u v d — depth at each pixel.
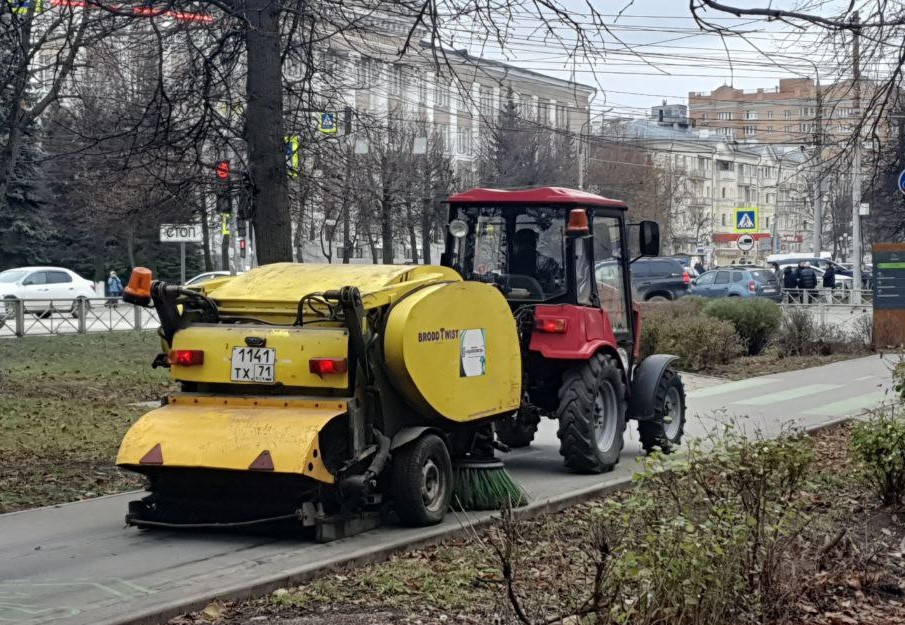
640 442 12.41
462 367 8.76
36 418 14.57
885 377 21.12
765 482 6.59
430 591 6.72
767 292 44.47
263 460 7.60
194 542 8.10
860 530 8.57
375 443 8.11
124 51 14.29
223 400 8.20
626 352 11.98
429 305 8.38
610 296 11.73
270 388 8.17
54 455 12.03
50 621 6.10
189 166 13.86
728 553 5.73
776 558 6.30
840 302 44.53
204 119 12.82
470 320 8.88
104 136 13.84
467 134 37.72
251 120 12.84
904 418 9.84
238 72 13.41
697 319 23.16
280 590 6.75
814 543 7.63
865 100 9.85
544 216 11.01
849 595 7.07
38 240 51.12
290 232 13.20
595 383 10.82
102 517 9.09
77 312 29.42
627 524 5.74
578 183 37.41
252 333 8.11
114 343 26.09
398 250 45.09
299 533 8.29
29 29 13.02
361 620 6.18
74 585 6.91
